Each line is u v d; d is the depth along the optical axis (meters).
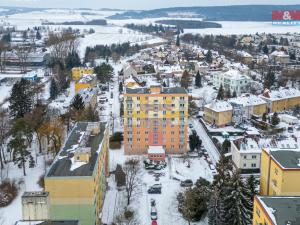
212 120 186.75
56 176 90.69
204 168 139.62
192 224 103.25
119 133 166.38
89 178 90.69
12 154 144.38
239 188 94.25
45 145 150.62
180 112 149.12
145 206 112.88
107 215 107.88
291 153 99.94
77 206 92.19
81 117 164.75
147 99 146.75
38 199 76.06
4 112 182.00
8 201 113.88
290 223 68.12
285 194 93.12
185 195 107.94
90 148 103.25
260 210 75.31
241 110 188.62
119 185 123.94
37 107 176.12
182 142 152.62
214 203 96.25
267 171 101.31
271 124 183.00
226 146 150.50
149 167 139.25
